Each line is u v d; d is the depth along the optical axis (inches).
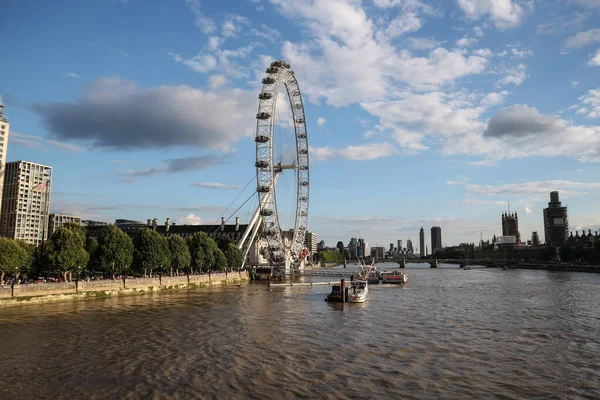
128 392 1523.1
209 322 2908.5
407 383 1626.5
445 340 2354.8
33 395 1504.7
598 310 3494.1
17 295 3710.6
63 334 2490.2
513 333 2541.8
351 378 1681.8
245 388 1563.7
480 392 1536.7
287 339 2379.4
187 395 1492.4
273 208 7436.0
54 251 4188.0
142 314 3257.9
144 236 5196.9
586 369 1811.0
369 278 7086.6
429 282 7180.1
